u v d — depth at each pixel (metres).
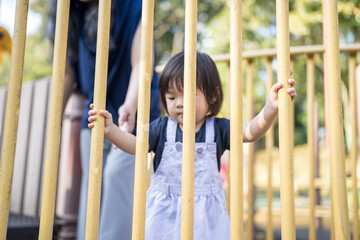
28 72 9.61
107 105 1.69
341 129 0.92
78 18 1.83
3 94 3.07
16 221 2.51
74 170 2.32
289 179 0.88
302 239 2.69
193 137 0.90
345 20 6.25
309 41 7.11
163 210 1.40
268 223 2.01
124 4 1.70
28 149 2.83
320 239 2.78
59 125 0.95
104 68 0.96
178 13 8.55
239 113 0.91
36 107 2.79
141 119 0.92
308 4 6.24
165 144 1.46
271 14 7.29
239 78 0.92
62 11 0.98
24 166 2.82
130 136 1.23
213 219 1.37
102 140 0.95
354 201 1.83
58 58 0.96
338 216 0.90
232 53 0.93
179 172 1.41
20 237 2.33
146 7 0.95
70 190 2.30
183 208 0.88
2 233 0.92
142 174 0.90
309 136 1.96
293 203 0.87
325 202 4.10
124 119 1.50
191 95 0.91
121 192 1.67
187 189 0.88
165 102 1.49
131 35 1.66
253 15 7.24
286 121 0.90
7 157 0.94
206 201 1.38
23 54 0.98
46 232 0.91
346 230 0.89
